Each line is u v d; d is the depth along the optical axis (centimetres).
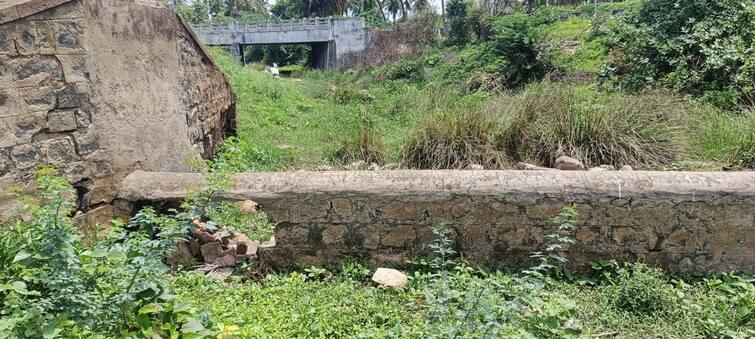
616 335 274
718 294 310
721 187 321
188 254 348
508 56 1269
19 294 216
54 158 324
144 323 218
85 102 344
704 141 580
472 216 333
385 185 332
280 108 1084
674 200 323
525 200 329
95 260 234
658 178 329
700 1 872
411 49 2161
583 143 571
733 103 729
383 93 1534
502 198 329
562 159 540
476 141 577
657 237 331
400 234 338
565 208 306
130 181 369
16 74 302
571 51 1275
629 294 296
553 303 274
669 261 335
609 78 1027
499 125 602
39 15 313
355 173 343
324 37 2555
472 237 337
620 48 1052
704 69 806
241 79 1198
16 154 303
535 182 329
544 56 1251
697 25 856
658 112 614
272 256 345
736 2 854
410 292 309
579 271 338
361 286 324
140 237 249
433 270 338
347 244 342
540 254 306
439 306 263
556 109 605
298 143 796
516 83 1242
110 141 363
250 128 870
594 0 2288
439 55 1878
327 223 338
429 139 589
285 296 296
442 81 1542
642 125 587
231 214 387
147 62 420
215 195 332
